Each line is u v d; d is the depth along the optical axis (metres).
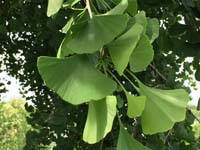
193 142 0.71
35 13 0.92
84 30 0.28
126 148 0.28
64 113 0.77
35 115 0.92
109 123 0.26
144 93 0.29
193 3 0.51
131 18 0.28
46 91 0.97
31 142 0.88
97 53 0.29
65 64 0.27
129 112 0.28
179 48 0.50
